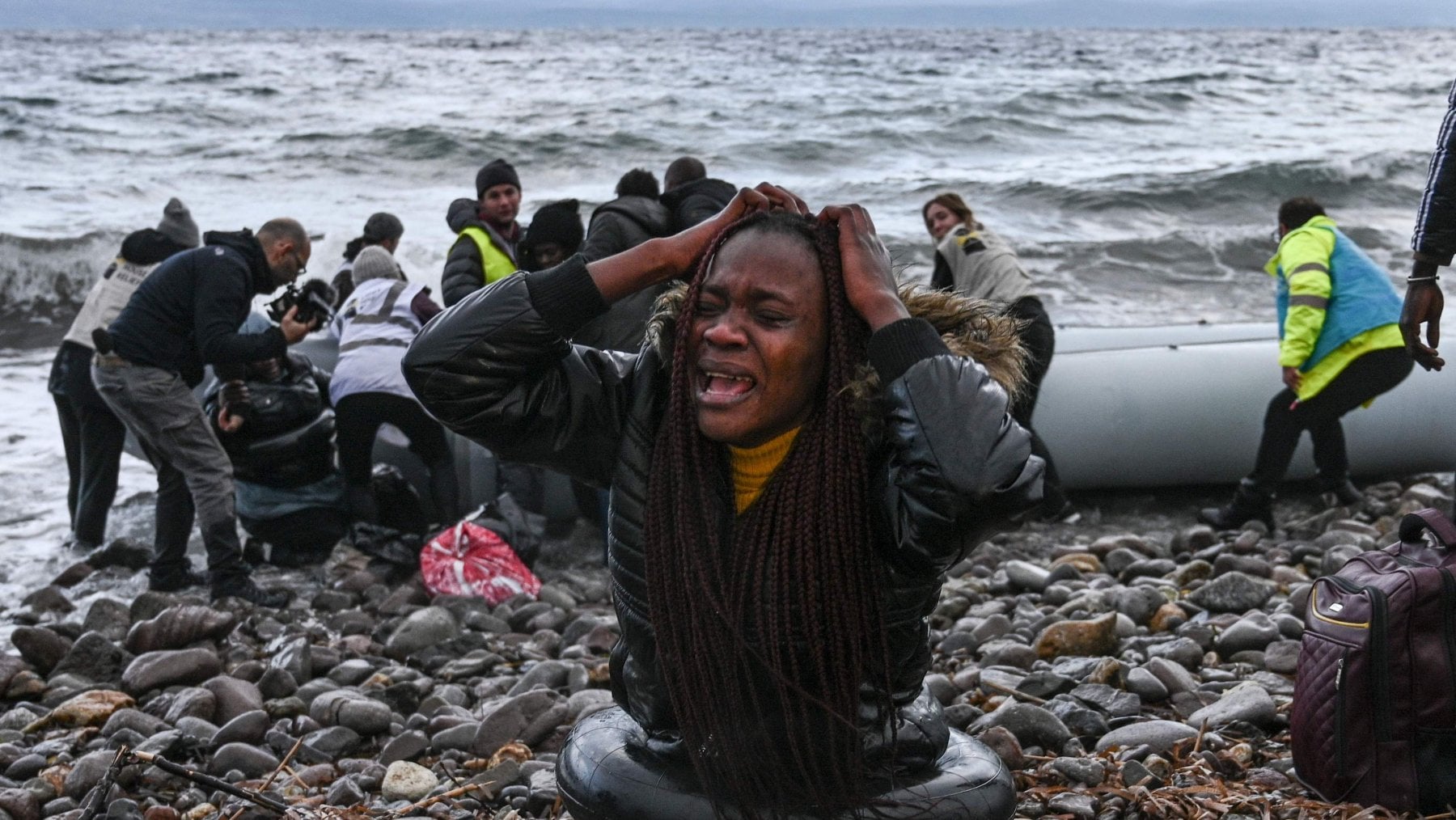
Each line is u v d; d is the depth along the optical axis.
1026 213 21.20
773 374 2.13
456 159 26.19
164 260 6.61
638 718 2.47
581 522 7.11
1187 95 37.19
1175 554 6.62
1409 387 7.37
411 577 6.26
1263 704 4.03
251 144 27.66
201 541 7.05
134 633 5.20
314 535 6.58
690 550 2.19
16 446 8.64
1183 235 17.70
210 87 48.56
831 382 2.16
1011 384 2.32
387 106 38.66
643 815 2.32
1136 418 7.21
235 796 3.44
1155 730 3.89
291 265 5.96
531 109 35.91
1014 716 3.96
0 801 3.71
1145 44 125.06
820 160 26.69
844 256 2.17
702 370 2.18
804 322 2.14
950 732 2.59
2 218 18.33
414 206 20.45
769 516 2.20
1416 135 32.12
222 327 5.74
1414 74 59.81
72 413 7.06
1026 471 2.05
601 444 2.39
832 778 2.29
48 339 13.15
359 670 4.97
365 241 7.86
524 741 4.20
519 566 6.04
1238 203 21.88
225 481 5.96
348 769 4.11
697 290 2.19
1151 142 29.78
